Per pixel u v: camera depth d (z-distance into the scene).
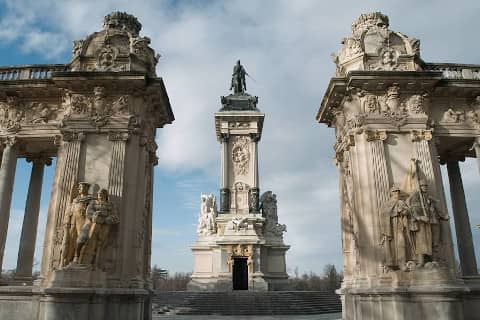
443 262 21.03
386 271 21.14
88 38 24.80
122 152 22.58
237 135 56.38
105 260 20.98
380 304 20.61
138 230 22.56
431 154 23.33
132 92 23.56
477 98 24.69
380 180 22.45
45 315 19.39
